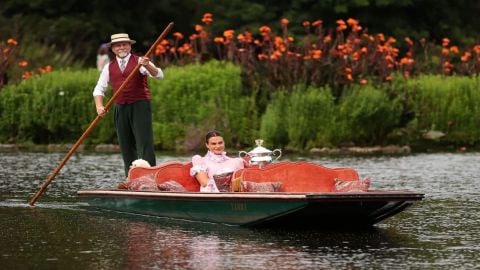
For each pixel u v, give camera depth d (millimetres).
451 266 20188
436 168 38469
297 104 46938
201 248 22000
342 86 48156
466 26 79812
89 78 49719
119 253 21453
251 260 20734
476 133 49719
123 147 30891
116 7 76875
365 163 40375
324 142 47094
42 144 50344
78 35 74250
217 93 47812
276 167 24906
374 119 47500
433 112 49812
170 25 29188
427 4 77188
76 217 26422
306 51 49812
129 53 30500
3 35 72688
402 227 24703
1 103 50281
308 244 22438
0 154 44969
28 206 28391
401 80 49656
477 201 29172
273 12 77062
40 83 50250
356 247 22125
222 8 78312
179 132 47844
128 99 30297
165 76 48281
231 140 47344
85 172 36781
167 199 25688
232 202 24391
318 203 23156
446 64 53781
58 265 20266
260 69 48906
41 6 76000
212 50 78125
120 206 27047
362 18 75625
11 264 20375
